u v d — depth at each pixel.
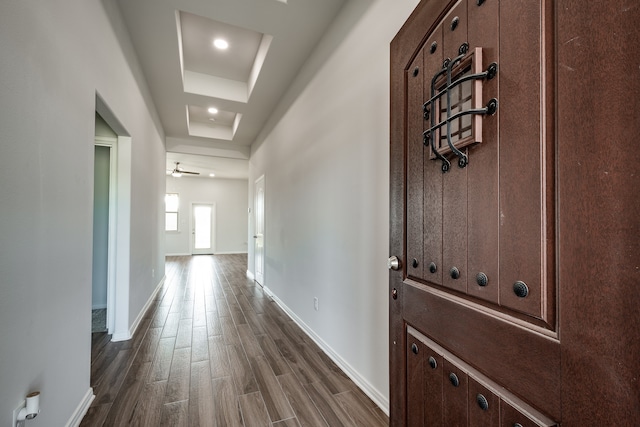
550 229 0.54
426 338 0.93
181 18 2.57
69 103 1.34
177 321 3.10
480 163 0.70
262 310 3.51
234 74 3.61
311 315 2.67
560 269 0.52
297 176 3.07
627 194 0.42
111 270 2.63
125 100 2.35
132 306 2.76
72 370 1.42
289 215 3.34
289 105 3.34
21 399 0.98
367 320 1.79
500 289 0.65
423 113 0.95
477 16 0.72
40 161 1.09
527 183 0.58
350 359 1.98
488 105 0.68
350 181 1.99
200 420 1.53
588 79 0.48
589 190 0.47
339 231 2.14
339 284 2.14
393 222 1.15
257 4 2.12
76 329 1.46
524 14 0.59
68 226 1.34
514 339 0.61
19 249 0.97
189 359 2.22
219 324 3.02
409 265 1.04
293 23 2.32
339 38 2.18
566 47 0.51
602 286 0.45
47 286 1.16
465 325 0.75
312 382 1.91
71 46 1.36
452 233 0.81
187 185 9.48
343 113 2.10
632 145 0.42
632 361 0.41
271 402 1.69
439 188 0.87
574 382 0.49
